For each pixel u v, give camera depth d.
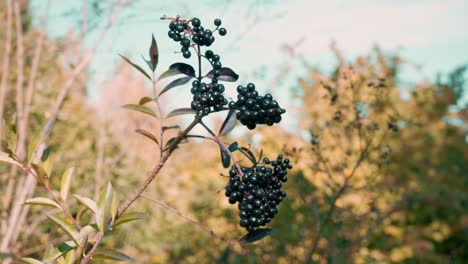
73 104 5.89
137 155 6.17
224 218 6.24
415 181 6.95
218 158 6.78
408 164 6.99
